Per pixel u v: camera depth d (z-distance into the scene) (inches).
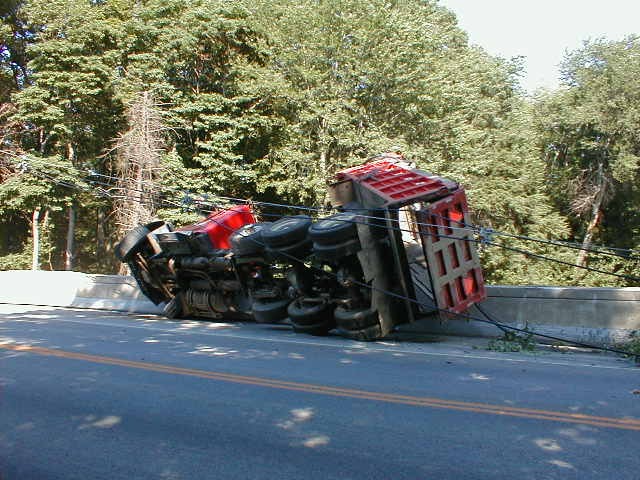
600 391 281.3
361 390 288.7
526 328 427.2
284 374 328.5
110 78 1069.8
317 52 1067.3
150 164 939.3
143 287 637.9
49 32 1083.9
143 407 272.5
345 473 190.1
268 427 238.4
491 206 1238.3
